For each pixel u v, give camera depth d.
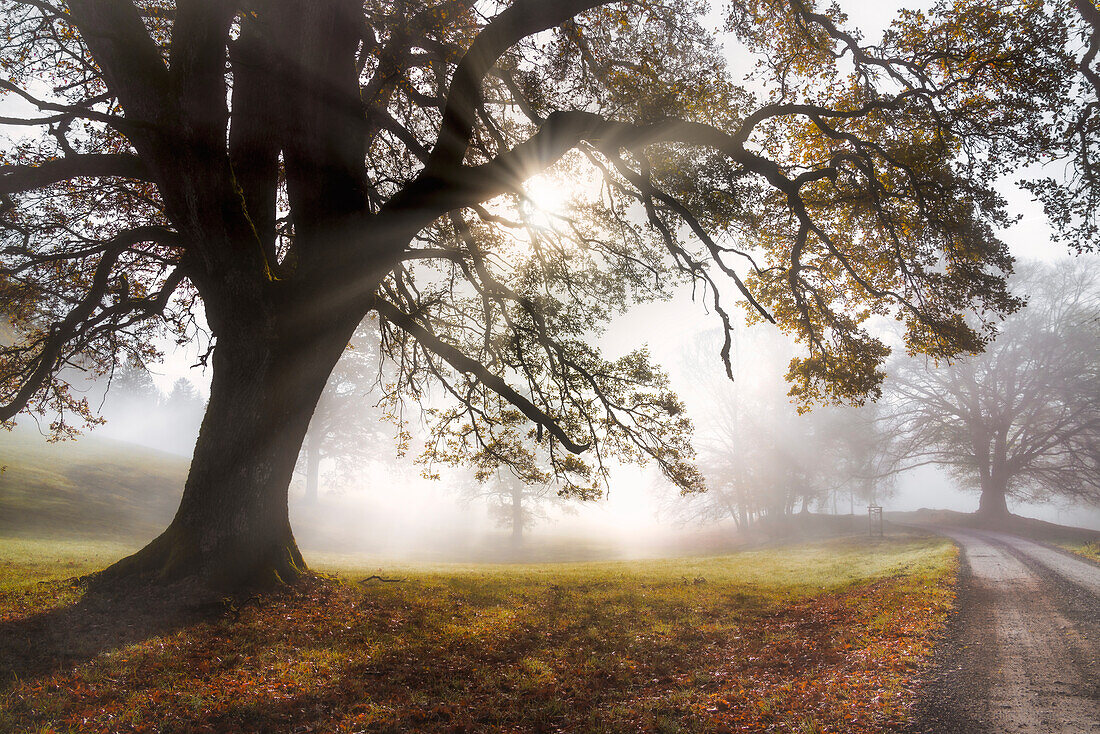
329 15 10.27
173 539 10.28
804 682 7.25
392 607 11.70
